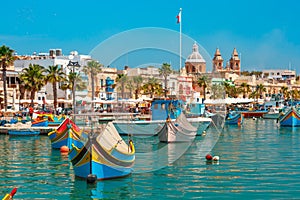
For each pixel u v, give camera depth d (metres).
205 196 22.16
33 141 47.25
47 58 102.38
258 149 39.00
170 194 22.50
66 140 38.81
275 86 171.25
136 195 22.38
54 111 72.06
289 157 33.94
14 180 26.03
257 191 22.95
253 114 99.12
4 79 71.75
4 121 59.66
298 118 68.50
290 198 21.62
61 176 26.86
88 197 22.17
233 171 27.92
